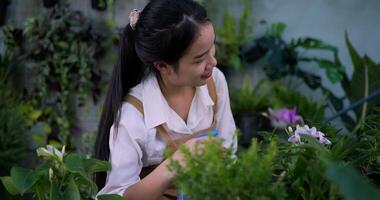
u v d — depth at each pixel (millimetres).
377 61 3068
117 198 1051
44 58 3182
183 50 1217
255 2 3162
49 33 3123
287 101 2965
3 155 2770
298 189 950
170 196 1422
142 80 1447
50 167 1031
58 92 3205
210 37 1229
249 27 3086
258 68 3172
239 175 786
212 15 3162
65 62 3156
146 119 1390
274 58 3080
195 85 1314
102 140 1465
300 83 3158
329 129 1236
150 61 1304
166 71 1313
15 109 2953
